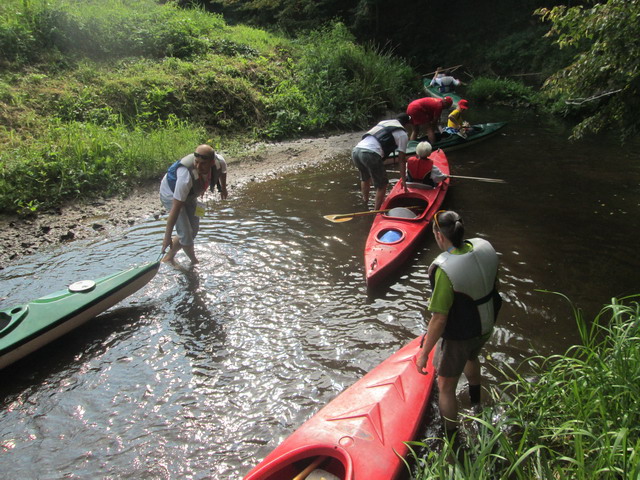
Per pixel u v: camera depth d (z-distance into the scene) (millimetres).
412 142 9938
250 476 2588
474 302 2900
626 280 5160
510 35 20938
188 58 12734
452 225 2846
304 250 6074
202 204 7797
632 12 4938
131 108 10453
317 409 3539
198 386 3824
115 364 4113
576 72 5773
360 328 4473
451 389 3152
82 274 5562
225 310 4828
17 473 3086
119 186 8125
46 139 8477
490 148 10672
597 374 3006
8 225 6855
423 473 2861
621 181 8312
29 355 4254
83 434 3387
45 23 11086
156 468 3088
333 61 13914
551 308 4688
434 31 22312
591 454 2701
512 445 3086
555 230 6461
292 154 10547
